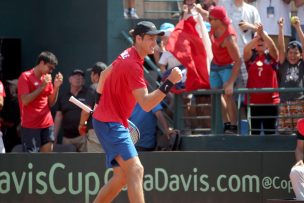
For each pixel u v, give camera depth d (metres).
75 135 26.69
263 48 25.64
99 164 22.83
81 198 22.80
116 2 29.30
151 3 30.52
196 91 25.06
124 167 18.11
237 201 23.12
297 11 28.36
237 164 23.16
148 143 25.38
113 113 18.17
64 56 31.14
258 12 27.88
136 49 18.19
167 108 27.03
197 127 26.25
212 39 25.08
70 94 26.61
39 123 24.98
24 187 22.86
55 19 31.58
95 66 26.28
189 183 23.02
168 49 25.19
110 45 29.20
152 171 22.92
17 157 22.91
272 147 24.80
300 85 25.36
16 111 30.19
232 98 24.72
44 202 22.83
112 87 18.14
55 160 22.84
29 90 24.88
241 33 27.08
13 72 32.66
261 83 25.59
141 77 17.94
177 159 23.00
